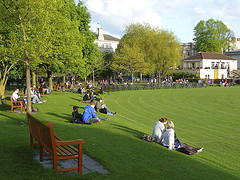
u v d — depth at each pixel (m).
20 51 13.17
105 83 57.78
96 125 13.20
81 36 24.02
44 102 21.95
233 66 87.31
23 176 5.63
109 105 26.31
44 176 5.66
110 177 5.95
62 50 16.14
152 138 10.91
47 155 7.09
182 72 79.19
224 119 19.97
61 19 15.94
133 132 12.80
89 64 40.59
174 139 10.49
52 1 14.34
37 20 14.51
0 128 10.90
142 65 55.34
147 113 22.14
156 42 59.62
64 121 13.77
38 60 13.65
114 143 9.56
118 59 57.16
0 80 19.62
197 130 15.98
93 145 8.85
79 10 38.50
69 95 30.08
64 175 5.78
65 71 38.09
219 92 44.25
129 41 63.50
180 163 8.03
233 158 10.68
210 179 6.93
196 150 10.74
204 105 27.94
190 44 112.50
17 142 8.68
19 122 12.37
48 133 6.12
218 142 13.27
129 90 47.75
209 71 79.81
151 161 7.75
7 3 13.45
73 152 6.31
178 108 25.52
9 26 14.55
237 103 29.78
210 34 87.38
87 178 5.76
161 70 62.34
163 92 43.84
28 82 13.91
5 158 6.89
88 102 24.64
